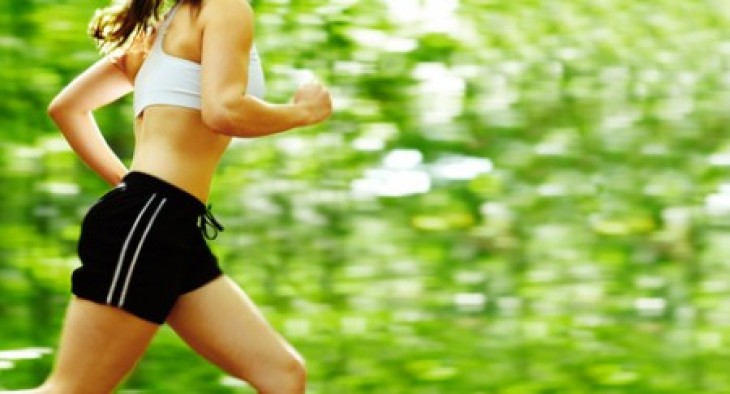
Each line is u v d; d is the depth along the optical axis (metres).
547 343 19.09
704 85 22.30
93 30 9.38
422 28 20.95
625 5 22.14
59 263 18.19
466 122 21.50
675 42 22.31
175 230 8.62
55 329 17.88
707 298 21.02
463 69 21.48
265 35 20.42
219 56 8.48
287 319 19.00
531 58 21.91
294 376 8.90
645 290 21.23
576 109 22.03
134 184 8.67
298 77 20.45
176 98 8.73
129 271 8.52
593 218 21.77
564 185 21.69
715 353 19.14
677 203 21.81
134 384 16.61
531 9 21.86
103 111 19.36
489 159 21.62
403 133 21.06
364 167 20.41
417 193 21.09
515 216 21.53
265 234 19.83
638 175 21.95
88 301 8.62
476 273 21.09
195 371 16.70
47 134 19.31
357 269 20.27
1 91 19.16
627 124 22.02
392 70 20.95
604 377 17.80
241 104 8.45
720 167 21.72
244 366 8.87
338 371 18.06
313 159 20.23
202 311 8.81
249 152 19.95
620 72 22.14
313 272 19.88
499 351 18.80
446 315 20.47
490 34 21.75
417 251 21.09
